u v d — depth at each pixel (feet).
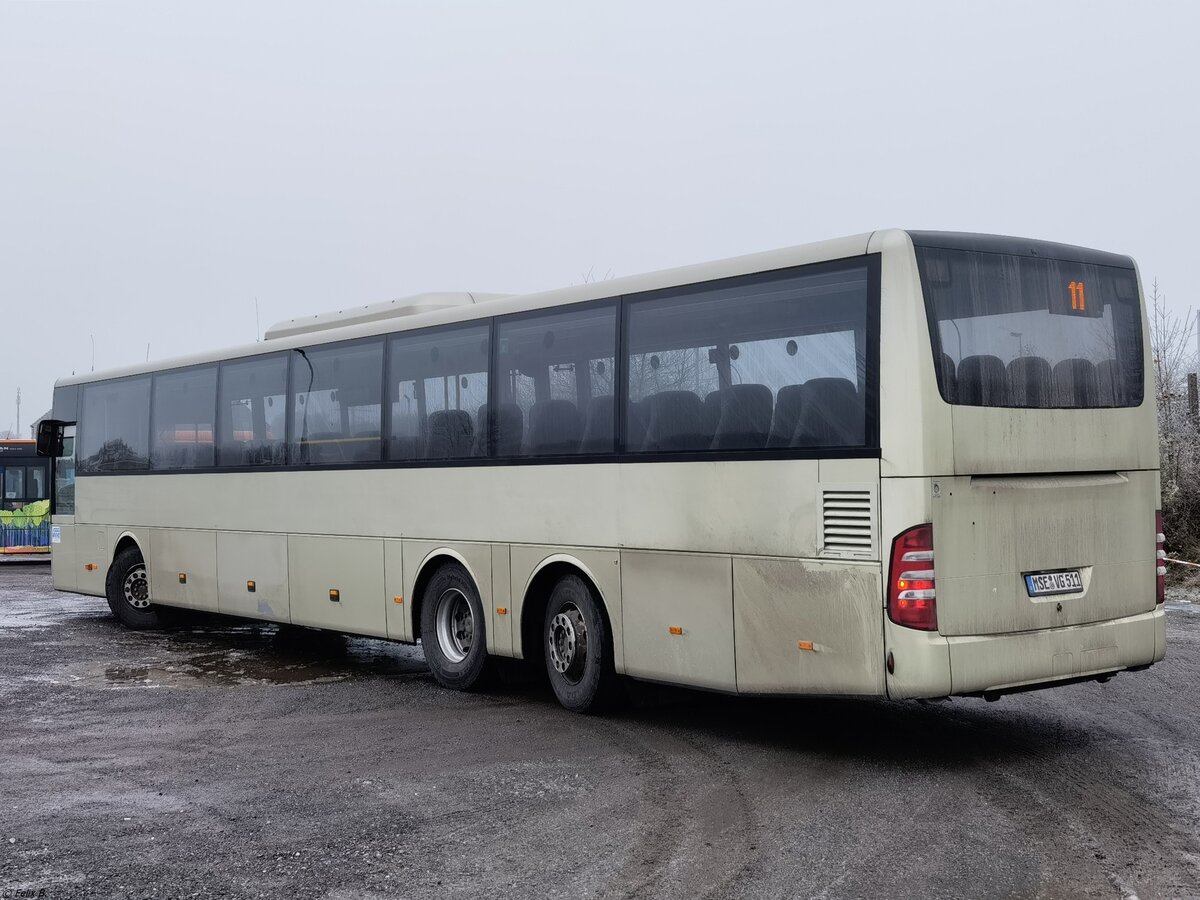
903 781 24.52
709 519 28.40
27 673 41.01
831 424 25.79
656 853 20.17
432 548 37.09
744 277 27.99
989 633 24.86
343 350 41.11
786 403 26.78
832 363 25.89
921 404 24.31
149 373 51.70
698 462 28.68
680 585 29.14
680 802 23.32
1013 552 25.27
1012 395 25.61
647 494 30.01
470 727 31.14
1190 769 25.08
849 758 26.68
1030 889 18.07
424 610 37.60
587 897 18.16
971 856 19.66
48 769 27.02
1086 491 26.53
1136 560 27.32
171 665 42.75
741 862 19.60
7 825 22.49
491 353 35.12
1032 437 25.71
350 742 29.58
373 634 39.55
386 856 20.34
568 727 30.91
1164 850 19.86
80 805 23.85
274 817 22.82
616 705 32.53
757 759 26.86
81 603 64.54
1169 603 54.29
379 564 39.27
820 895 17.98
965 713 31.48
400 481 38.34
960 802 22.84
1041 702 32.71
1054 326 26.55
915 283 24.72
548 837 21.22
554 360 33.06
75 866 20.06
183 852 20.74
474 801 23.72
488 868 19.61
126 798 24.36
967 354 25.09
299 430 42.96
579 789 24.48
